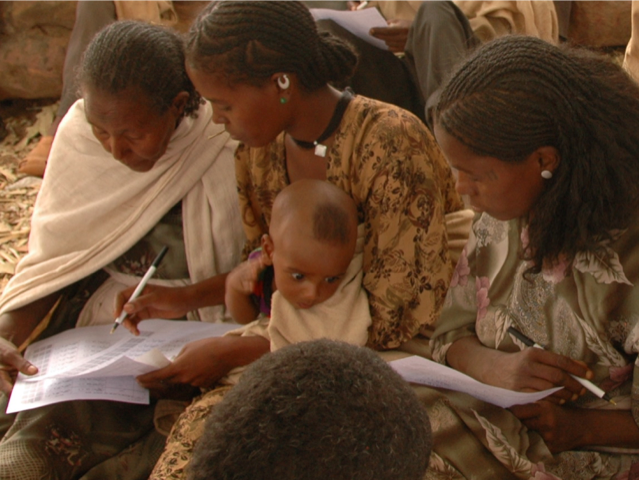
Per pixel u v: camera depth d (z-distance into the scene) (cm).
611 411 163
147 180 237
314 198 183
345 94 195
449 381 163
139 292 225
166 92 208
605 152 134
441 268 195
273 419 84
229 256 245
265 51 169
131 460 216
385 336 194
